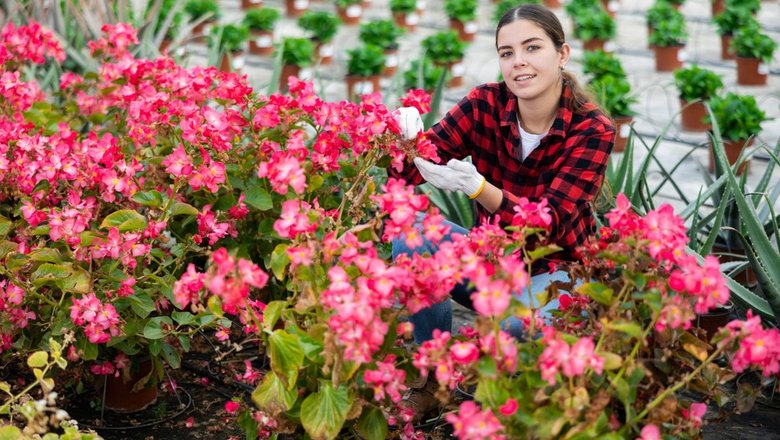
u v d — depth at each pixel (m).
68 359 2.72
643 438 1.94
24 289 2.67
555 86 2.81
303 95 2.88
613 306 2.10
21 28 3.66
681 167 5.82
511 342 2.00
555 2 11.01
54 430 2.85
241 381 3.01
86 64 4.74
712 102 5.66
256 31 9.22
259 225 3.03
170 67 3.24
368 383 2.17
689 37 9.70
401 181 2.19
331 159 2.80
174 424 2.93
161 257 2.75
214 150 2.88
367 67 7.49
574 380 2.07
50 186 3.01
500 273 2.02
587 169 2.75
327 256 2.20
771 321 3.13
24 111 3.55
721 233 3.97
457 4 9.70
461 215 3.98
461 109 2.98
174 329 2.73
